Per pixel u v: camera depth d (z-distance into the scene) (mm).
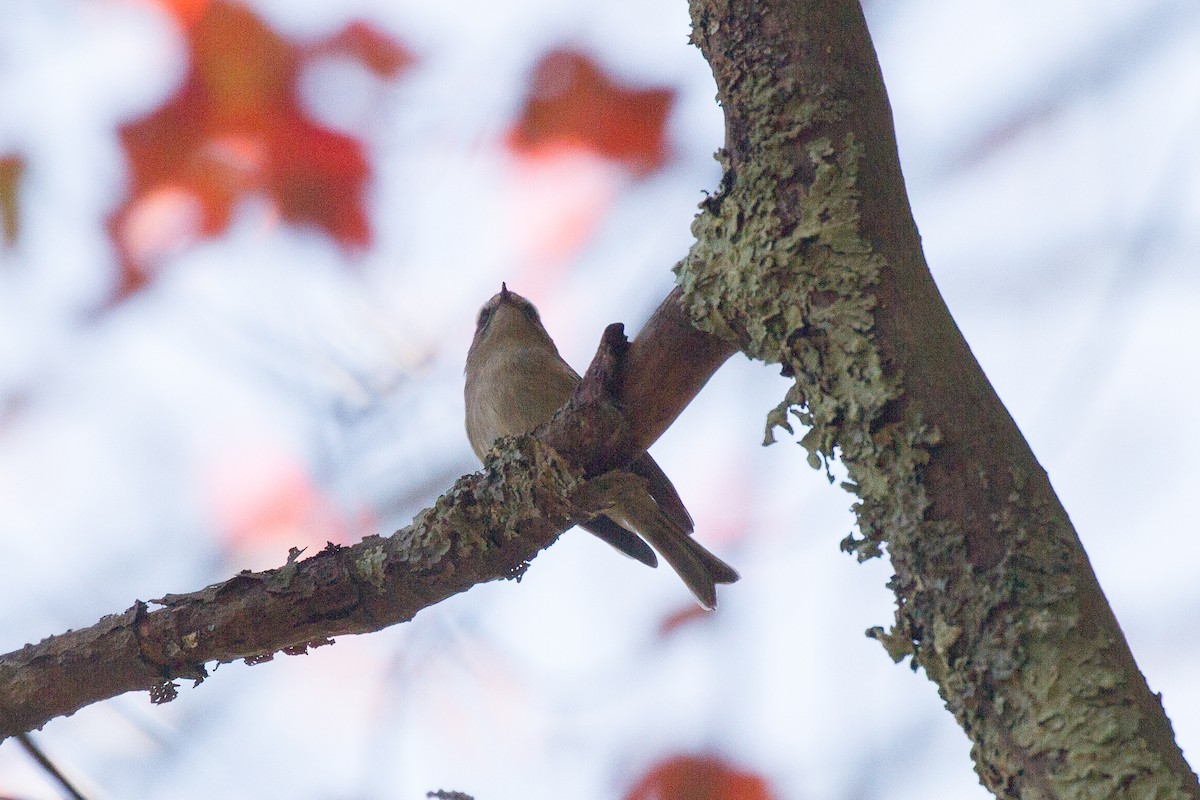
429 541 5543
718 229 4582
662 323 4992
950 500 3719
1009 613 3508
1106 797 3215
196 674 5816
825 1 4309
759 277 4270
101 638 5750
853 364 3988
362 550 5660
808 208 4211
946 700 3619
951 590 3625
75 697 5777
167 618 5719
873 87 4297
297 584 5637
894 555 3795
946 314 4070
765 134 4309
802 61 4293
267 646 5723
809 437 4094
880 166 4215
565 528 5473
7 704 5727
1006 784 3402
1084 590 3510
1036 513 3639
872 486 3883
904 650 3723
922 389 3885
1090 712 3318
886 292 4055
